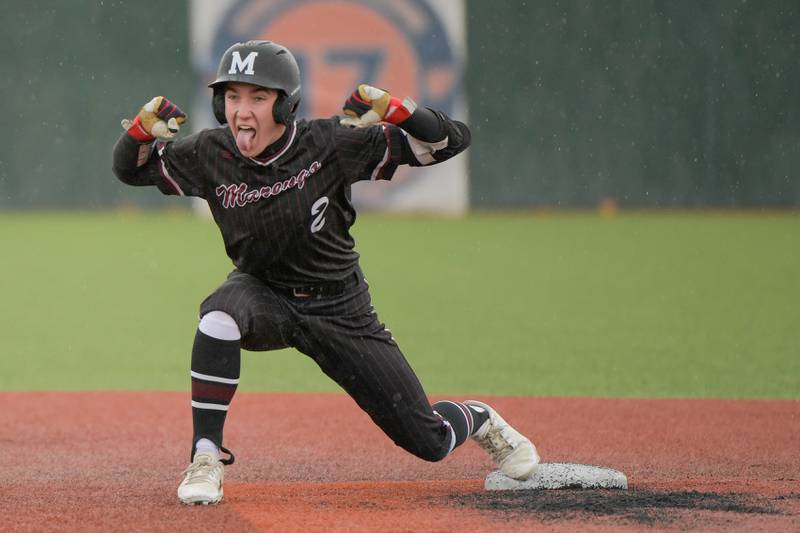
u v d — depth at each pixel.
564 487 16.50
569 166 73.00
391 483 17.19
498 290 44.75
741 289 44.44
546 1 71.81
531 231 65.00
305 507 15.11
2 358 31.98
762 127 71.31
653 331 35.75
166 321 38.16
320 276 14.98
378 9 71.38
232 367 14.87
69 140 72.12
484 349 33.03
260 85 13.91
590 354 32.09
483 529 13.87
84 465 19.19
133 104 71.44
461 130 14.99
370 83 71.75
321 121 14.83
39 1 70.50
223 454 20.25
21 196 72.62
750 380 28.25
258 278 15.20
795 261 52.22
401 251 57.06
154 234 63.19
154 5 70.38
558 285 45.97
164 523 14.24
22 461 19.52
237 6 70.75
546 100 72.38
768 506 15.14
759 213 71.88
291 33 71.25
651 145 72.31
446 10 71.69
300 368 30.91
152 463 19.39
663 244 58.81
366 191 73.75
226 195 14.71
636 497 15.71
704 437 21.67
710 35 70.94
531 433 22.22
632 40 71.56
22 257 54.06
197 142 14.90
